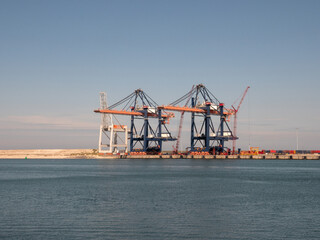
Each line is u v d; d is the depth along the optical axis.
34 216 40.66
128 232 33.97
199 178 94.62
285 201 52.00
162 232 33.97
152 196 57.03
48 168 156.00
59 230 34.66
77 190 65.75
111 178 95.38
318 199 54.16
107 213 42.38
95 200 52.62
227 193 61.19
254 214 42.00
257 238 32.19
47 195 58.53
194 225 36.56
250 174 111.06
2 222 37.72
